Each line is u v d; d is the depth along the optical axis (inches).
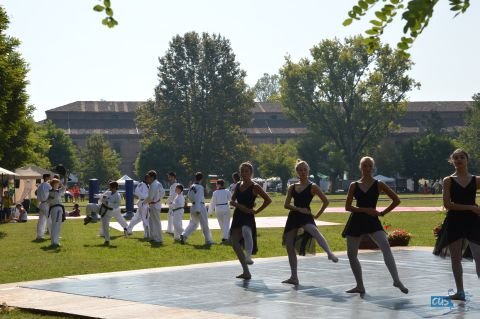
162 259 705.6
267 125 5753.0
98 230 1195.3
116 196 890.7
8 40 1846.7
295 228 452.8
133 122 5625.0
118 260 693.9
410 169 4475.9
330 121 3882.9
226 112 4153.5
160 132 4212.6
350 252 415.8
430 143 4475.9
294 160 4328.3
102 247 850.8
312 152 4384.8
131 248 835.4
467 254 380.5
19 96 1801.2
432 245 847.1
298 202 451.5
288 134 5649.6
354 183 406.3
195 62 4153.5
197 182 891.4
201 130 4158.5
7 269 614.5
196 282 486.6
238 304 390.6
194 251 792.9
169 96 4124.0
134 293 438.3
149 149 4202.8
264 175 4357.8
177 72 4133.9
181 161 4205.2
